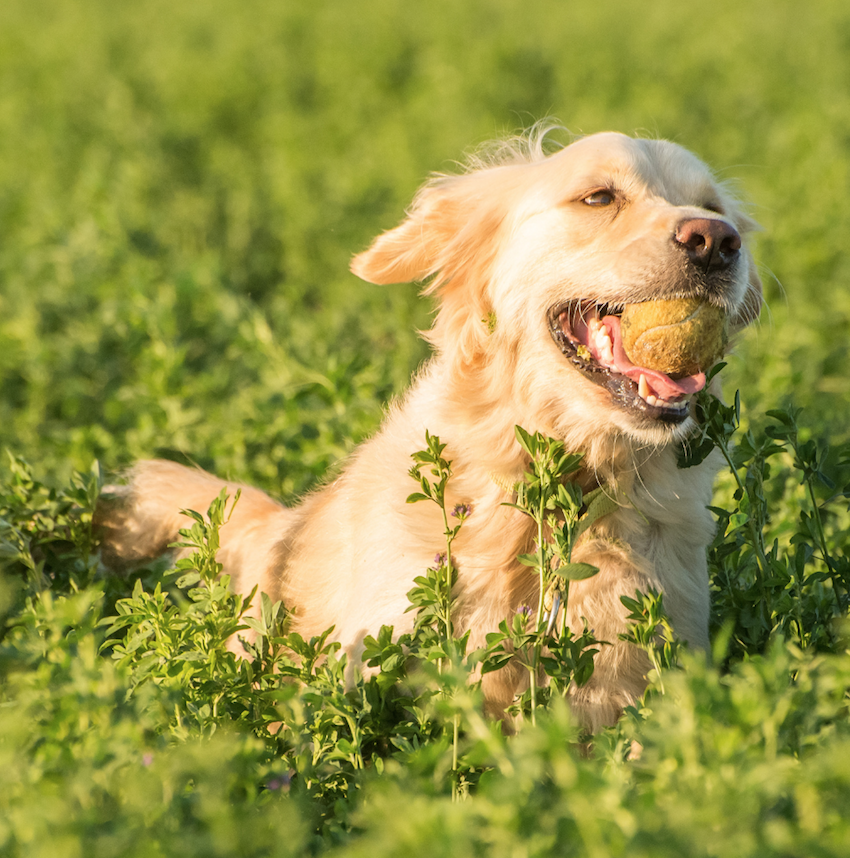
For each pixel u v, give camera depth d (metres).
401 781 3.02
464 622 4.48
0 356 9.63
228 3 46.38
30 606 4.57
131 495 6.18
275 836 2.75
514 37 34.28
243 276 13.48
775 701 2.87
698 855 2.29
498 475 4.57
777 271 12.66
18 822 2.61
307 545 5.39
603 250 4.54
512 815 2.51
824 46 32.91
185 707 3.75
